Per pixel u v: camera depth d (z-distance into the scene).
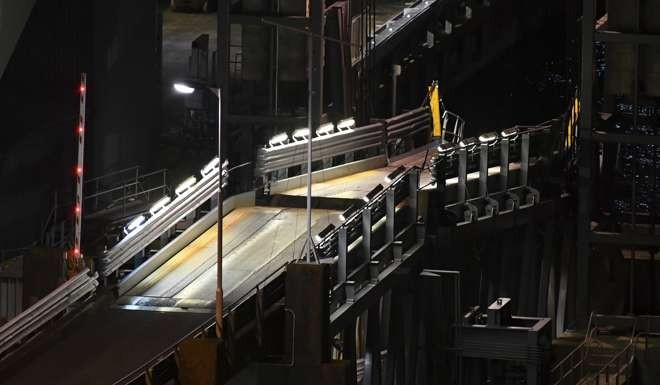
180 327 47.62
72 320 48.81
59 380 45.06
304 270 46.09
